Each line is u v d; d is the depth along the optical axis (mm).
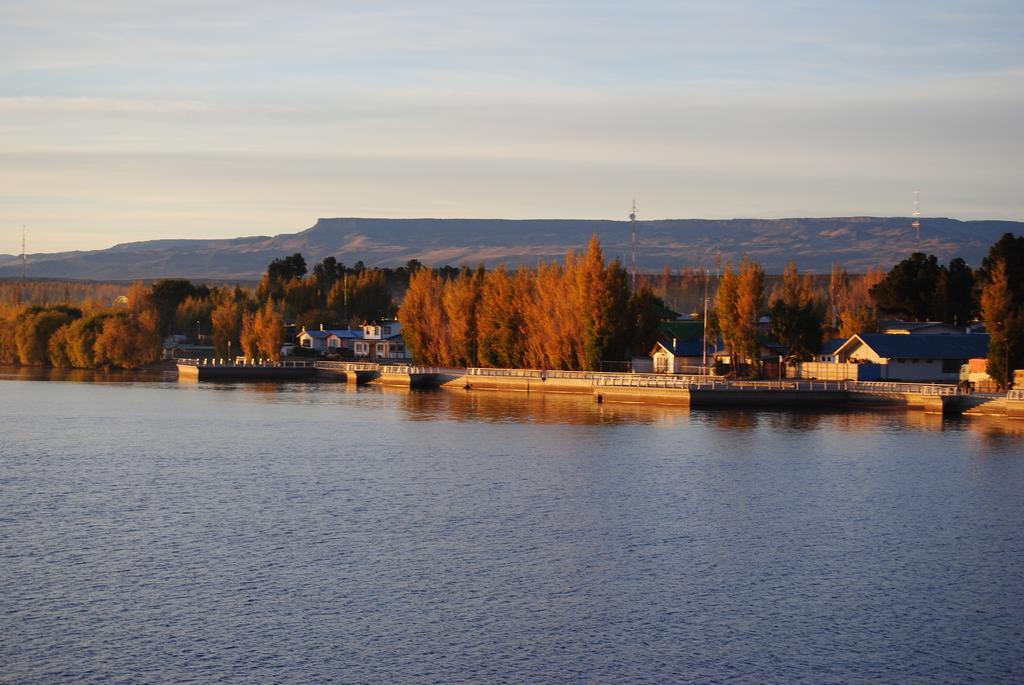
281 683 45688
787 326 156625
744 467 92125
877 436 110625
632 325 166750
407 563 61812
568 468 91938
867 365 152125
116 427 122438
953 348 156125
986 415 125750
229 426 123062
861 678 46438
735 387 138375
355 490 82062
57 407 147375
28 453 101188
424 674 46625
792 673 46875
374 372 193875
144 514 73500
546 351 172125
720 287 159000
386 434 114875
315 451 102312
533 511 74938
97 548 64500
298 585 57688
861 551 64812
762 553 64188
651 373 167000
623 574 59969
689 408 137500
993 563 62375
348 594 56344
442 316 198000
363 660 47969
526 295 177625
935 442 106000
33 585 57438
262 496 79688
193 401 157375
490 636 50719
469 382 174375
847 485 84125
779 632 51406
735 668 47375
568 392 158625
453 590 57094
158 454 100562
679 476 88062
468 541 66688
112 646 49281
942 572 60562
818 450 101250
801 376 158125
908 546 66000
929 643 50156
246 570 60250
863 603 55375
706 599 55875
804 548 65375
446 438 111250
